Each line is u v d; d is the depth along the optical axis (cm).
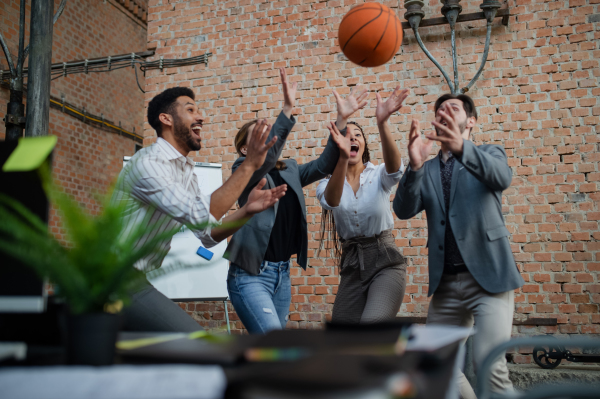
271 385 51
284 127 237
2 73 591
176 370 61
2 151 93
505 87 381
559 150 367
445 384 62
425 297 376
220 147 432
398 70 402
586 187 359
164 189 176
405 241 384
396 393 51
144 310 168
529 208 367
